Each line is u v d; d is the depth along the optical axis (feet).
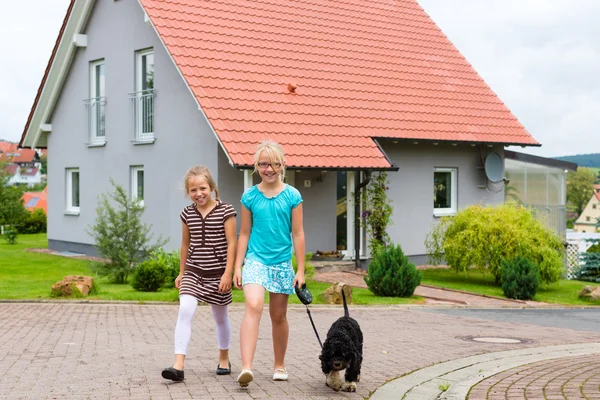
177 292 47.73
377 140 66.28
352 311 43.86
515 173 81.46
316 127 62.44
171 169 65.05
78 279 46.70
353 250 67.10
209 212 23.00
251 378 21.45
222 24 67.26
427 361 27.89
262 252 22.43
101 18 74.38
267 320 38.32
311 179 65.62
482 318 43.45
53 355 27.14
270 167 22.25
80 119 78.38
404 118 70.03
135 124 69.77
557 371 26.05
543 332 37.99
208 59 62.34
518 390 22.71
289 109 62.49
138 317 38.63
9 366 24.93
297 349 29.76
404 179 71.20
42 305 42.88
